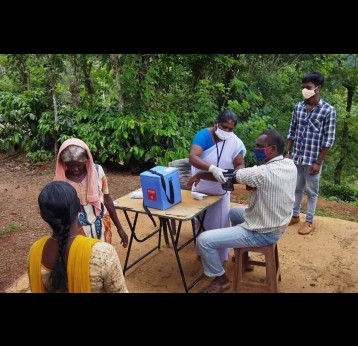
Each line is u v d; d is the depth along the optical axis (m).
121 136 7.14
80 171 2.68
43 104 8.30
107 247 1.70
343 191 9.95
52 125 7.73
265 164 3.08
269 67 10.21
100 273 1.64
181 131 7.52
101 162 7.54
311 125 4.35
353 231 4.70
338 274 3.80
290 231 4.70
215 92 8.71
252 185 2.98
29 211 5.52
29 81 9.10
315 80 4.21
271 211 3.00
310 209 4.62
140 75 7.70
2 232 4.80
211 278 3.72
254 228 3.07
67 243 1.65
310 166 4.45
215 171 3.21
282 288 3.54
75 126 7.58
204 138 3.46
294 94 10.48
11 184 6.75
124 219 5.07
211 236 3.16
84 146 2.56
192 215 3.07
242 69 9.89
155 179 3.13
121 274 1.76
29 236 4.71
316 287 3.57
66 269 1.64
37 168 7.64
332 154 13.70
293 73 10.41
